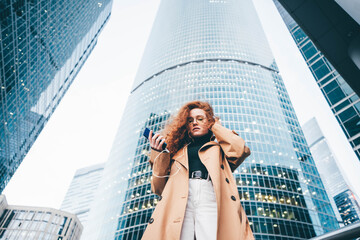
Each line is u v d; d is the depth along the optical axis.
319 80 39.78
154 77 101.44
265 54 103.12
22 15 48.28
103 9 105.12
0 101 46.84
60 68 76.38
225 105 72.56
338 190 165.38
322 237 1.99
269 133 67.56
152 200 55.09
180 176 2.14
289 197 53.28
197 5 131.62
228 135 2.35
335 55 4.23
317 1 4.12
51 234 70.12
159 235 1.69
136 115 88.31
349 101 33.53
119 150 80.56
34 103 64.56
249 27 116.50
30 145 71.69
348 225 1.83
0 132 50.59
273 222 47.62
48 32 61.41
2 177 58.03
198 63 94.06
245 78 85.38
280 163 60.38
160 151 2.28
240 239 1.66
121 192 63.31
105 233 56.44
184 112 2.78
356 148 31.72
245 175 55.12
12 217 71.12
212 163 2.06
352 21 3.74
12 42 46.41
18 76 51.62
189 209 1.91
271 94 82.81
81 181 181.75
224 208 1.82
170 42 114.69
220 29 111.25
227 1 133.00
